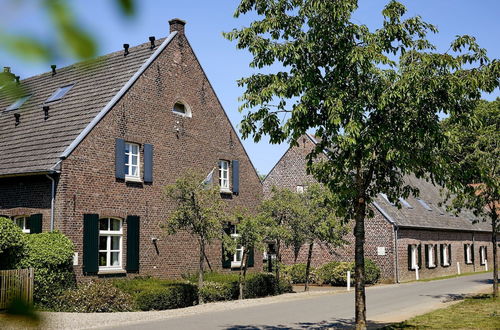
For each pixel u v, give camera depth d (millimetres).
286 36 11188
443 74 10562
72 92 21359
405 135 10445
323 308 17578
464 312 15453
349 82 10844
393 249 29656
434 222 34625
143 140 20516
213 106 24062
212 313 16156
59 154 17828
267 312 16469
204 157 23312
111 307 15906
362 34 10711
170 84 21984
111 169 19078
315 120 11102
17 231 15117
